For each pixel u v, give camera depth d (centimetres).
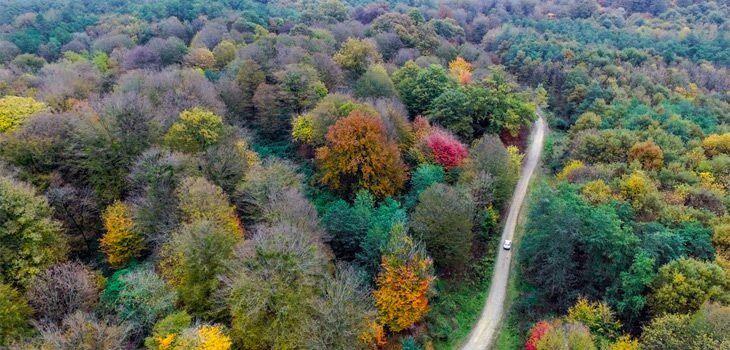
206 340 3866
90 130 6222
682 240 5447
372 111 7406
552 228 5916
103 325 3938
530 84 13088
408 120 8838
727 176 7162
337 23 14775
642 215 6316
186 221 5300
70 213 5816
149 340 3931
